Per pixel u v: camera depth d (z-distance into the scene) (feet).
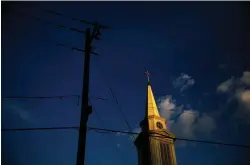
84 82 41.86
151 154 161.89
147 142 168.76
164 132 173.27
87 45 45.91
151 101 199.72
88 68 43.50
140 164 166.50
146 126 180.65
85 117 38.63
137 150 177.47
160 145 166.71
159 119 184.75
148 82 215.51
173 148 170.19
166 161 161.07
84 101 39.93
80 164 35.06
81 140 36.83
